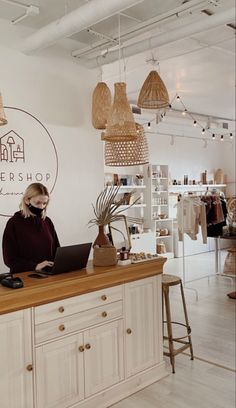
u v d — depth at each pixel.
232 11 3.33
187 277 7.73
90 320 2.97
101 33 4.16
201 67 5.96
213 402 3.10
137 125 3.82
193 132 10.80
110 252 3.21
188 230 6.63
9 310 2.52
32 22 3.86
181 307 5.69
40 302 2.67
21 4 3.43
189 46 4.93
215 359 3.90
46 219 3.46
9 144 3.83
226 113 9.60
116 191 4.30
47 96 4.15
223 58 5.57
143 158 3.89
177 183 10.78
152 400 3.15
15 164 3.88
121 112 3.11
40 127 4.08
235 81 6.75
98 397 3.01
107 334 3.09
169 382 3.44
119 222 4.75
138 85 6.98
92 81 4.60
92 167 4.57
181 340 4.24
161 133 10.23
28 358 2.61
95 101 4.00
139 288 3.36
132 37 3.96
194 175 11.41
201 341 4.38
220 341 4.38
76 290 2.86
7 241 3.19
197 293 6.33
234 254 7.93
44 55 4.12
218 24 3.47
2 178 3.78
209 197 7.35
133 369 3.29
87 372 2.95
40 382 2.67
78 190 4.42
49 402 2.72
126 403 3.11
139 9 3.71
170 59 5.55
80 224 4.43
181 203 6.70
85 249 3.02
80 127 4.45
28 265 3.10
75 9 3.26
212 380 3.47
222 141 12.28
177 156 10.92
